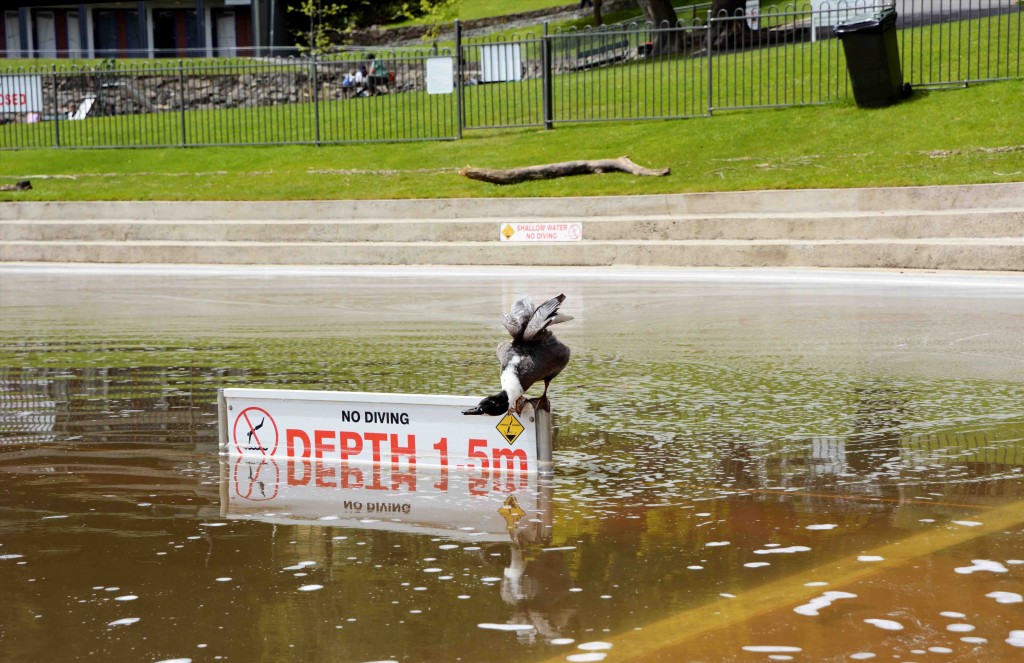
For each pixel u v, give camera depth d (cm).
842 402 1630
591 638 732
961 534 966
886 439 1384
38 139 6888
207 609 799
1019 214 3284
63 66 10188
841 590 820
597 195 4156
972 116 4353
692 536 977
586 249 3778
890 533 974
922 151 4078
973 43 5725
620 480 1203
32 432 1496
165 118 7212
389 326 2544
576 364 2006
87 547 961
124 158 5938
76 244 4453
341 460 1325
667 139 4822
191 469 1279
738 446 1363
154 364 2066
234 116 6944
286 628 759
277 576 873
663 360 2031
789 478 1198
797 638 727
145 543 973
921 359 1972
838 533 978
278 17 12088
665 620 764
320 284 3488
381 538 982
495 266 3875
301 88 8562
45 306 3056
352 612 788
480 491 1161
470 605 800
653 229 3806
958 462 1255
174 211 4650
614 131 5156
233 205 4559
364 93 8400
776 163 4244
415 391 1745
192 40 12231
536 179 4484
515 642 727
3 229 4712
